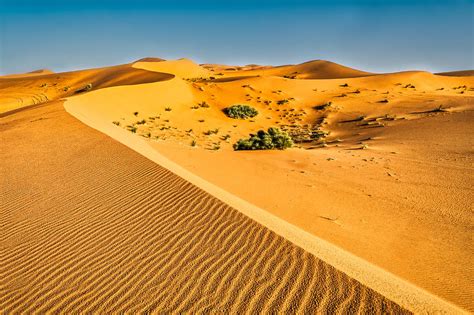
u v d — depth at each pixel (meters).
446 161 18.22
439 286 7.01
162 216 7.33
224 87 57.47
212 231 6.45
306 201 11.77
